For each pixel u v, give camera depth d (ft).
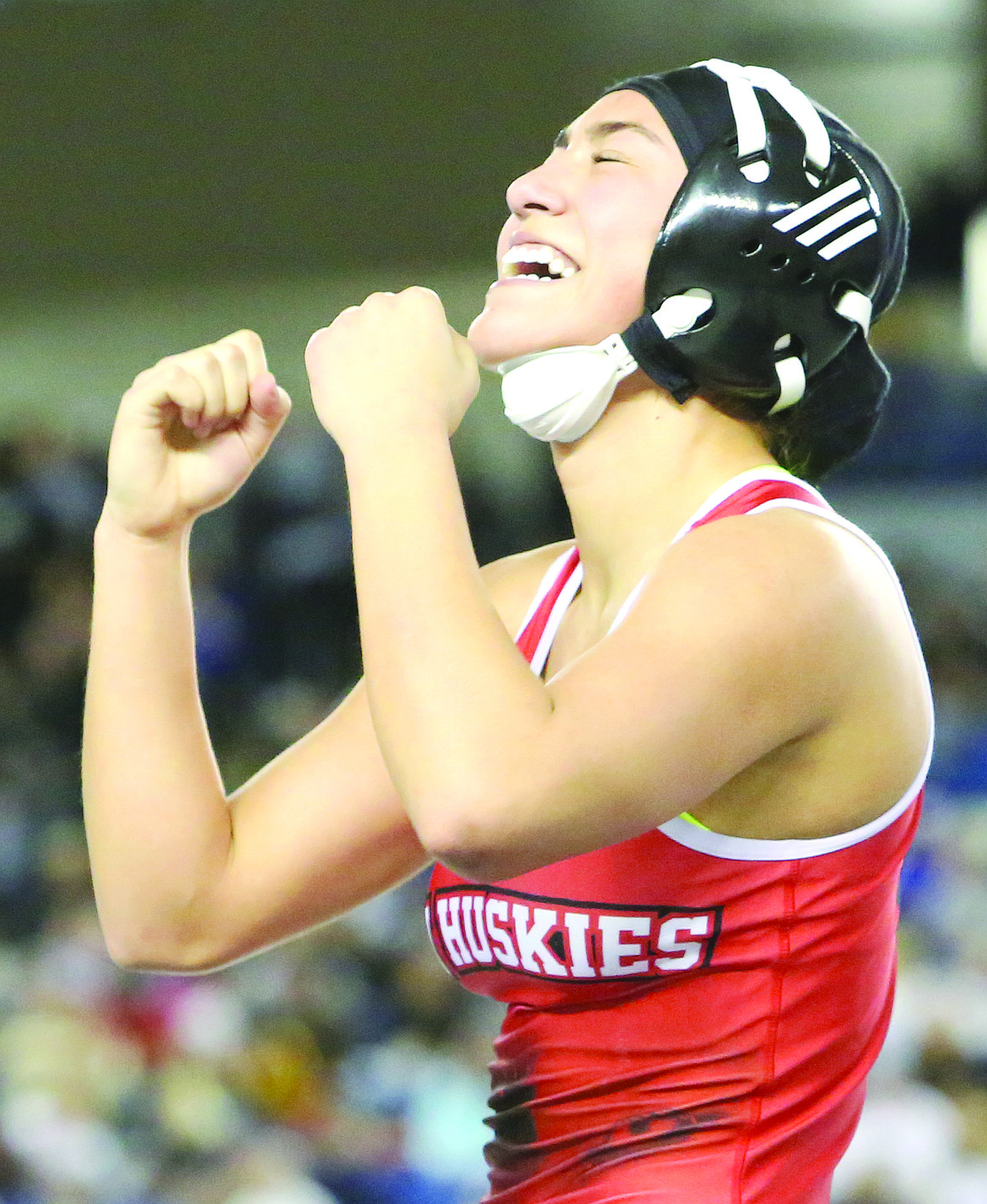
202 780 16.20
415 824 12.48
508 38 110.73
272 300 111.75
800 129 14.38
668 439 14.79
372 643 12.82
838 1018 14.33
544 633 15.74
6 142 111.75
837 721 13.43
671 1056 14.06
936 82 118.32
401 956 58.80
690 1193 13.91
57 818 72.84
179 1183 43.86
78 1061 46.98
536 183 15.12
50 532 91.20
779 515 13.64
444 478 13.37
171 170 111.65
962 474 99.19
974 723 78.28
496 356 14.90
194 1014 52.70
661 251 14.19
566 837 12.44
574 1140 14.33
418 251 111.34
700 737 12.57
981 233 109.70
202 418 16.15
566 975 14.08
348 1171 47.91
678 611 12.73
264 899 16.15
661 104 14.74
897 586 14.37
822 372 14.94
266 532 95.81
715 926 13.80
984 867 65.46
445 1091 52.60
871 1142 46.75
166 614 16.37
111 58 111.24
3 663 86.12
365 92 110.83
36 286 112.47
